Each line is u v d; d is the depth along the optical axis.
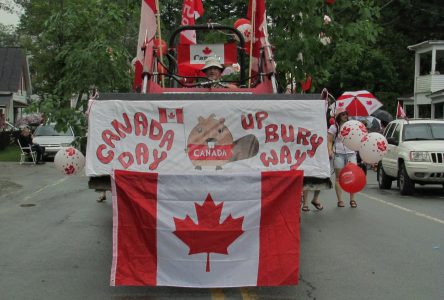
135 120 6.44
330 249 8.70
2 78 49.16
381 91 41.47
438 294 6.53
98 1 12.50
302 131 6.50
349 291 6.64
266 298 6.38
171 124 6.45
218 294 6.51
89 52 11.28
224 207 5.98
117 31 12.46
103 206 13.11
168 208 5.96
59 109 10.00
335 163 12.74
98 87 11.45
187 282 5.99
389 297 6.42
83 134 9.88
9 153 30.98
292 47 10.32
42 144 26.05
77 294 6.53
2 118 40.88
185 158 6.42
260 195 6.00
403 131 16.20
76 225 10.72
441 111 40.78
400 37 45.12
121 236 5.96
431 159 14.78
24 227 10.53
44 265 7.80
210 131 6.46
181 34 11.35
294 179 6.01
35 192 15.63
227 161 6.45
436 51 40.03
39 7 31.67
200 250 5.98
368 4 11.30
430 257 8.20
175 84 10.05
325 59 10.73
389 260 8.03
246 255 6.02
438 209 12.70
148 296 6.44
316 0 10.24
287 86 10.73
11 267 7.70
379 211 12.35
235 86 9.17
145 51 8.77
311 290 6.67
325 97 6.59
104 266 7.75
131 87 11.70
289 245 6.02
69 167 7.41
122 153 6.41
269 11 10.62
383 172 16.86
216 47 10.20
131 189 5.95
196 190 5.95
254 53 9.60
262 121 6.48
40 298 6.39
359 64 39.53
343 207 12.94
